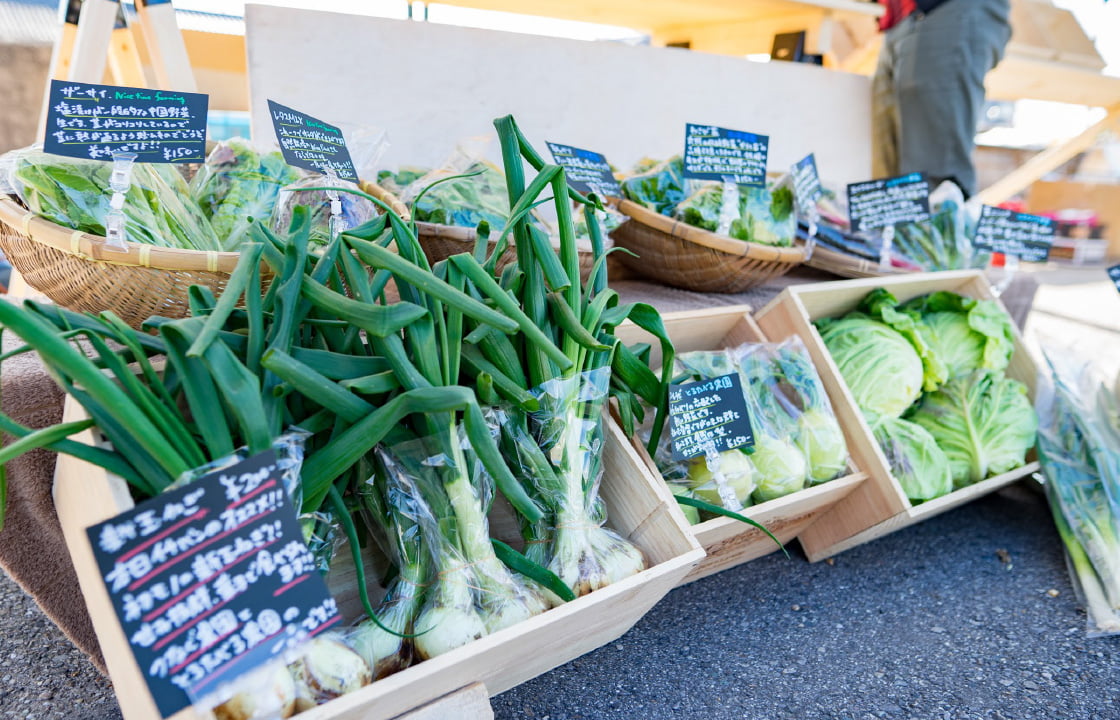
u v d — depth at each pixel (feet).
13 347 4.05
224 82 8.40
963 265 8.48
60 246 3.70
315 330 3.56
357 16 7.09
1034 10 11.66
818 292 6.23
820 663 5.05
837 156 10.13
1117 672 5.19
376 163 5.73
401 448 3.30
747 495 4.75
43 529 3.82
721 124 9.18
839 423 5.53
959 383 6.49
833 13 9.87
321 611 2.80
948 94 9.33
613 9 9.71
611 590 3.41
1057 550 6.74
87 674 4.44
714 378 4.59
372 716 2.91
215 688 2.56
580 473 3.74
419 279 3.07
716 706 4.58
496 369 3.59
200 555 2.53
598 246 4.19
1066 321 14.12
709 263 6.64
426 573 3.32
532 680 4.67
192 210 4.54
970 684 4.97
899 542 6.67
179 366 2.71
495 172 5.87
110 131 3.98
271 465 2.66
